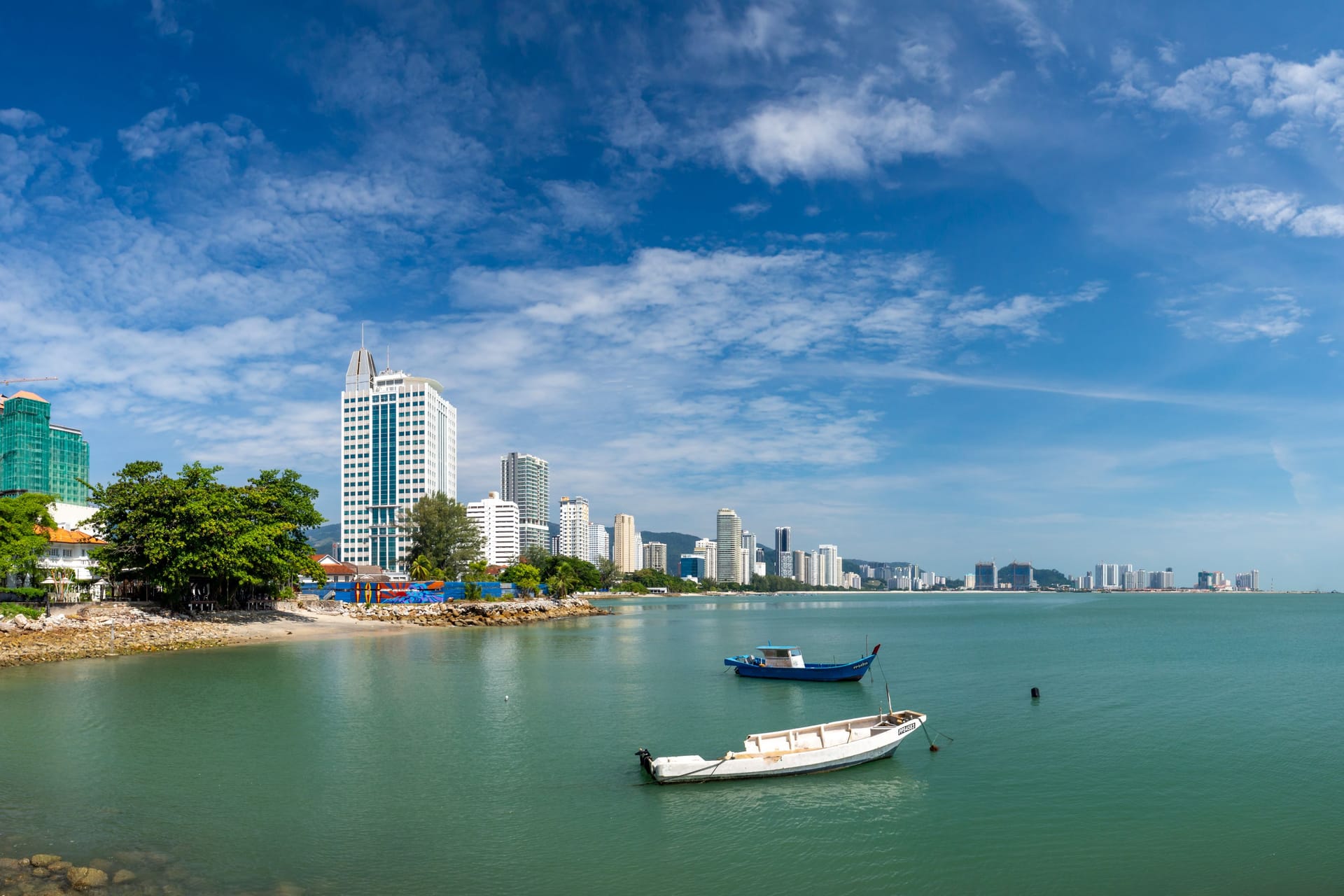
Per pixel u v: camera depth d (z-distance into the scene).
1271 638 124.81
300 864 26.19
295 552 120.62
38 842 27.06
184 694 56.72
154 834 28.44
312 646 93.44
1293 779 37.31
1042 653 98.69
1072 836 30.00
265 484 118.69
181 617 100.25
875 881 25.89
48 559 101.94
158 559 91.81
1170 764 39.88
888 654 98.25
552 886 25.09
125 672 66.75
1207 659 90.12
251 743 42.47
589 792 34.50
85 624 84.75
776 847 28.58
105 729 44.75
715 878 25.92
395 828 29.84
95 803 31.77
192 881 24.42
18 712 49.09
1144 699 59.97
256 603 121.38
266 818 30.64
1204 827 30.97
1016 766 39.38
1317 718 52.16
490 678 68.62
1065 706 56.34
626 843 28.72
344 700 55.94
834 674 68.38
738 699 58.91
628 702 56.72
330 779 35.97
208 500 95.75
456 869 26.25
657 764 35.31
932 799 33.97
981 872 26.72
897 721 41.16
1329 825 31.25
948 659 90.81
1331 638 126.12
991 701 58.84
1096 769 38.97
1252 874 26.80
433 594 167.12
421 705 54.50
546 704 55.72
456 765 38.62
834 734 39.50
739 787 35.25
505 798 33.56
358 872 25.80
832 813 32.16
